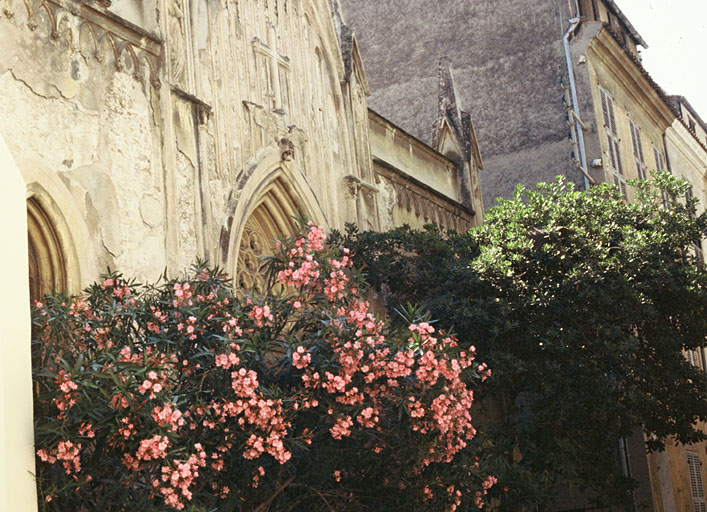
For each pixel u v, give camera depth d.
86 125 9.66
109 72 10.11
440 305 13.57
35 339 7.79
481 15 26.59
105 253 9.66
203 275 9.45
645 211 15.70
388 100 27.58
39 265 9.16
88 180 9.59
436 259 14.60
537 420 13.28
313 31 15.49
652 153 30.97
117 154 10.05
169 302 8.76
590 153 24.95
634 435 20.05
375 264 14.34
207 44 12.21
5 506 6.18
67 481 7.17
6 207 6.71
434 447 9.32
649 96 30.14
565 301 13.57
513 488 12.12
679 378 15.48
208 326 8.81
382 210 17.02
